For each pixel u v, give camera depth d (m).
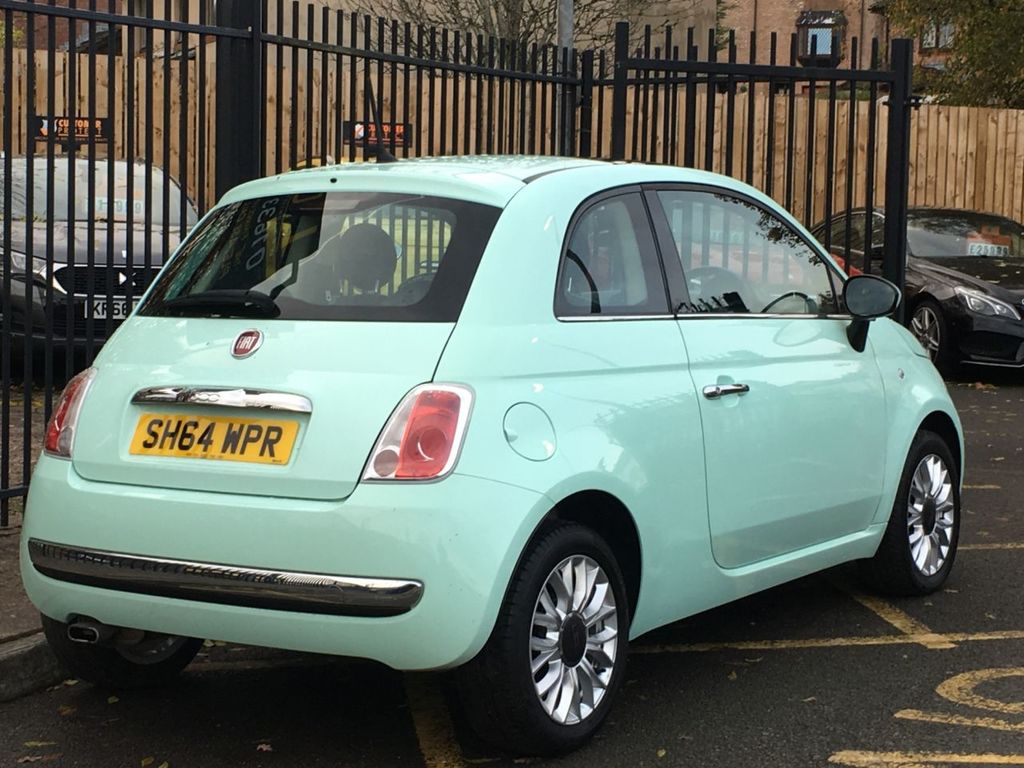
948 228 14.11
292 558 3.68
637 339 4.36
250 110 6.77
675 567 4.42
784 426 4.93
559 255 4.22
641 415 4.25
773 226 5.31
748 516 4.75
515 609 3.78
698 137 16.28
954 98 22.61
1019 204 17.91
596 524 4.30
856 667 4.95
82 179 10.77
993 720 4.37
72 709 4.53
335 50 7.20
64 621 4.15
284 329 4.01
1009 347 12.50
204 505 3.79
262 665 5.03
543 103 8.88
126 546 3.89
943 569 6.02
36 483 4.15
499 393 3.82
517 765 4.01
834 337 5.42
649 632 5.42
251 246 4.42
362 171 4.50
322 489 3.70
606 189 4.55
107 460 4.02
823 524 5.23
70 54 6.04
